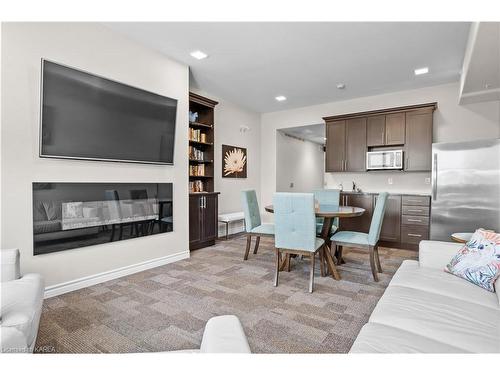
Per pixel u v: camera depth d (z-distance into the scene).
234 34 2.95
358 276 3.03
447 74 3.97
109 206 2.89
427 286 1.64
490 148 3.35
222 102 5.32
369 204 4.63
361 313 2.17
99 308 2.24
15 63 2.24
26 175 2.31
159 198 3.42
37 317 1.31
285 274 3.09
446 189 3.60
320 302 2.37
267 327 1.96
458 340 1.09
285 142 6.59
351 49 3.24
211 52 3.36
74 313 2.16
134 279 2.92
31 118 2.32
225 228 5.36
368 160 4.74
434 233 3.69
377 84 4.41
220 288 2.67
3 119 2.19
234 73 4.00
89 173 2.72
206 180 4.68
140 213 3.20
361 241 2.97
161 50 3.32
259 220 3.90
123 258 3.04
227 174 5.45
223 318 1.02
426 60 3.52
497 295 1.52
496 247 1.70
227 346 0.85
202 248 4.32
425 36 2.93
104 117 2.78
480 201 3.40
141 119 3.13
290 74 4.02
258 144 6.34
